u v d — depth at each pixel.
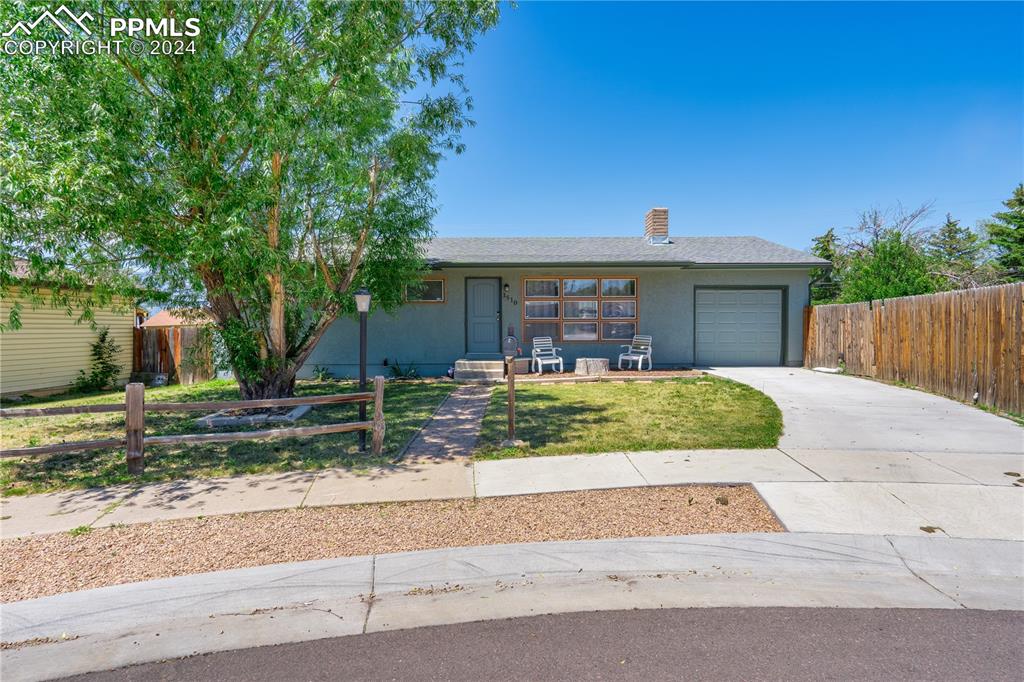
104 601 3.12
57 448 5.25
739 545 3.73
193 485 5.18
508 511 4.43
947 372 9.05
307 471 5.58
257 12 7.07
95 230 5.86
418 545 3.83
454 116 9.38
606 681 2.42
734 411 8.21
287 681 2.46
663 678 2.43
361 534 4.02
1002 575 3.33
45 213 5.61
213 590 3.24
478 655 2.63
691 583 3.30
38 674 2.53
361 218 8.97
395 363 14.33
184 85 6.57
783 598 3.12
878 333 11.32
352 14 7.11
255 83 6.94
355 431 7.39
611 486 4.96
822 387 10.52
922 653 2.59
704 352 14.65
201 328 9.07
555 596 3.18
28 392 11.75
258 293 8.57
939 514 4.18
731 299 14.59
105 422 8.53
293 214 8.36
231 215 6.35
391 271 10.45
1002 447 5.99
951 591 3.18
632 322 14.56
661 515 4.29
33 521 4.30
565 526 4.12
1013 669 2.46
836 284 21.17
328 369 14.20
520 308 14.44
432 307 14.35
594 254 14.70
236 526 4.19
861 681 2.39
